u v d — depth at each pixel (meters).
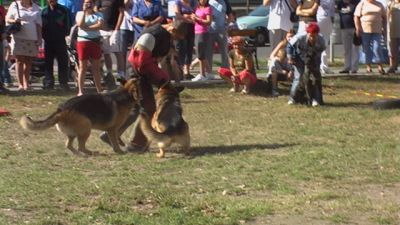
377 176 8.32
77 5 17.27
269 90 15.43
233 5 45.84
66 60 15.92
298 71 13.90
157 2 15.47
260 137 10.87
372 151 9.69
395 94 15.78
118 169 8.73
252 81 15.29
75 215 6.71
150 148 10.09
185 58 17.33
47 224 6.46
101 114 9.41
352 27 18.98
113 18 16.36
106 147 10.10
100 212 6.82
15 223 6.45
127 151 9.77
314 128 11.59
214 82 16.89
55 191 7.58
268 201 7.25
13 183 7.90
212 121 12.25
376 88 16.66
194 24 17.06
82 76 14.40
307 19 16.06
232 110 13.39
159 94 9.54
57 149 9.90
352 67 19.22
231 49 15.69
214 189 7.75
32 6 15.44
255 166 8.84
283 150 9.88
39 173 8.42
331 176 8.32
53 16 15.68
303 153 9.57
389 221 6.62
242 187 7.83
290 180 8.18
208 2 17.09
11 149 9.84
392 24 18.92
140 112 9.49
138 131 9.74
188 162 9.10
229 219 6.61
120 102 9.54
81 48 14.22
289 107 13.75
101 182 7.99
